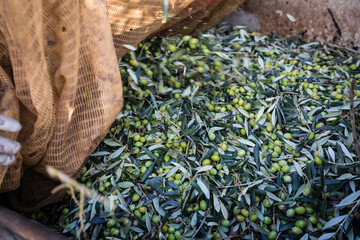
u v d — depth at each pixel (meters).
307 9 0.76
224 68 0.64
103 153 0.50
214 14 0.74
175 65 0.63
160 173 0.48
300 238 0.42
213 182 0.47
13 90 0.36
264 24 0.84
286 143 0.51
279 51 0.74
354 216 0.42
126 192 0.47
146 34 0.57
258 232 0.44
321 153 0.48
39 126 0.38
